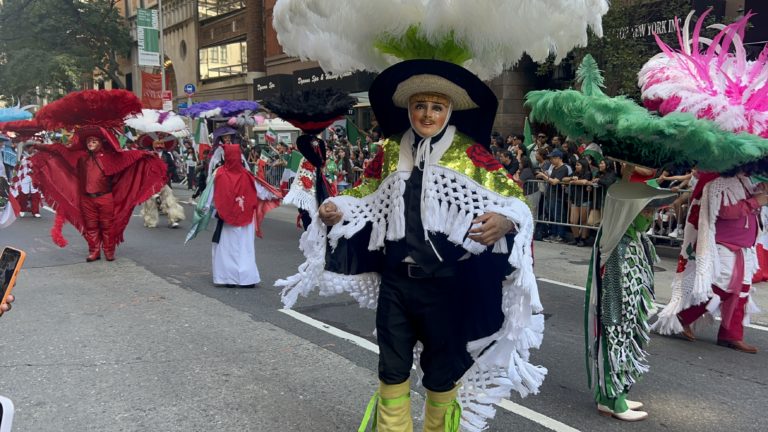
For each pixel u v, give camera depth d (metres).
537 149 11.67
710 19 10.47
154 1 38.41
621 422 3.75
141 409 3.82
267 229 12.29
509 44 2.58
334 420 3.71
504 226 2.43
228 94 31.58
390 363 2.71
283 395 4.07
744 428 3.70
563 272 8.34
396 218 2.63
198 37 34.09
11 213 6.61
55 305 6.32
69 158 8.52
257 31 28.58
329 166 13.44
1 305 2.24
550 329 5.74
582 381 4.43
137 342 5.14
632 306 3.76
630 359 3.77
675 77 3.98
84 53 33.50
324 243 2.89
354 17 2.59
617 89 10.73
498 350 2.68
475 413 2.84
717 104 3.69
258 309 6.25
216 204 6.86
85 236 8.70
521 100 15.26
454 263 2.64
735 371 4.70
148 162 8.78
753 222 5.07
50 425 3.59
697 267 5.00
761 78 3.94
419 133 2.61
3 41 32.38
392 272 2.73
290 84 23.77
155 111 12.71
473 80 2.50
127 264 8.56
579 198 10.23
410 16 2.51
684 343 5.39
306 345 5.11
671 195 3.61
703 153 3.48
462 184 2.55
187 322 5.75
